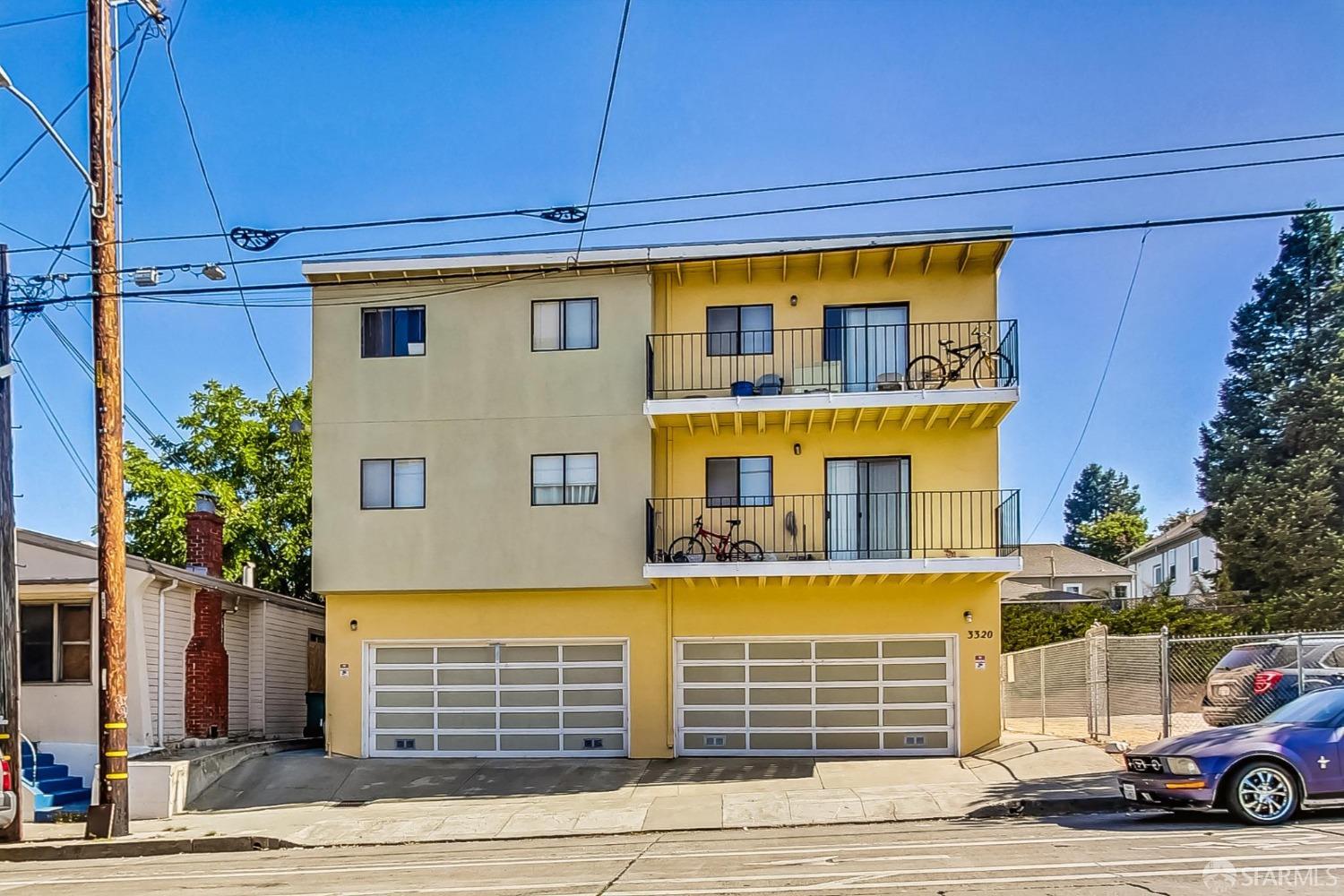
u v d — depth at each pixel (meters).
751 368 21.52
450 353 21.83
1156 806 12.54
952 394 19.83
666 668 21.38
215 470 34.41
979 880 9.30
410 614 21.91
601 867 11.33
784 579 20.70
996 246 20.75
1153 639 18.95
